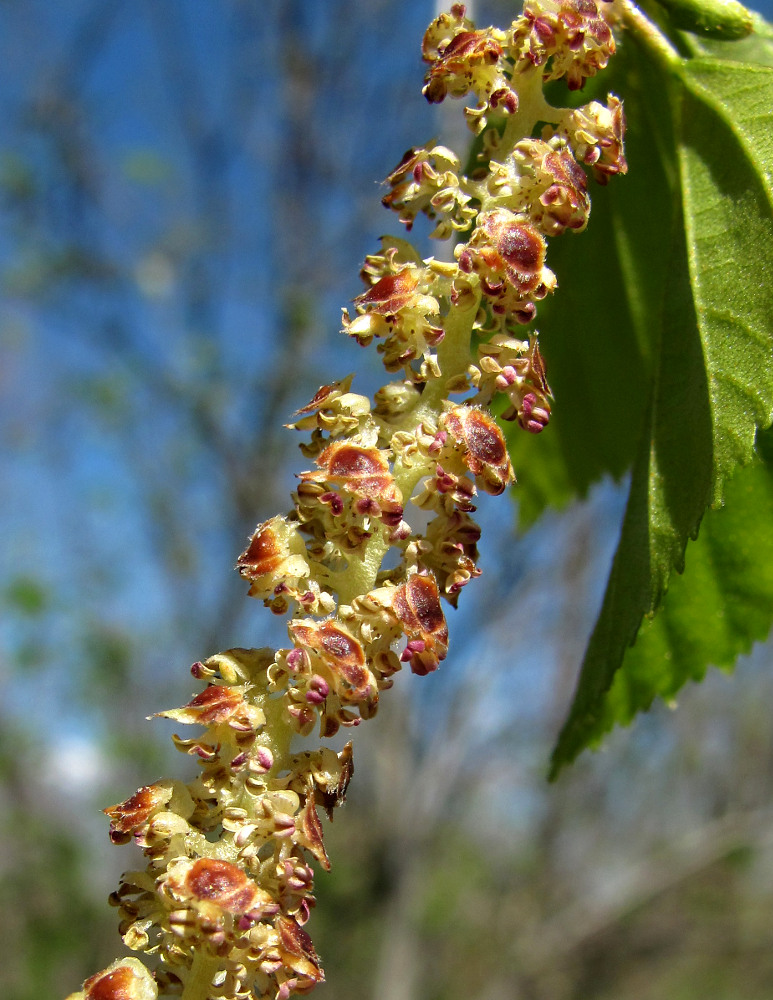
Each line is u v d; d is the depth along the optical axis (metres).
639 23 0.05
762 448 0.05
